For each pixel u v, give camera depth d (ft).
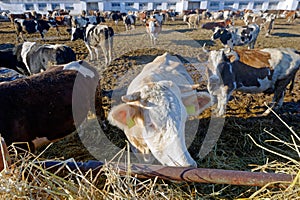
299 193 4.69
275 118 13.91
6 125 8.20
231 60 13.51
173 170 4.75
